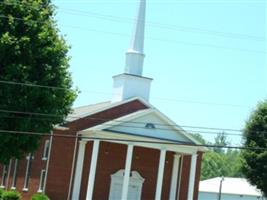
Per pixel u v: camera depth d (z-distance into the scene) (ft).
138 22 186.09
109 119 172.76
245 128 190.80
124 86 180.96
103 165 171.94
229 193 263.70
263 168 186.60
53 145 166.91
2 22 102.73
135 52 183.11
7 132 104.58
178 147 171.12
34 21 104.83
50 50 106.01
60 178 165.78
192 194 172.65
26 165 177.37
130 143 164.45
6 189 183.62
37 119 107.34
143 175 178.09
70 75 113.70
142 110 167.53
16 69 102.12
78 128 168.45
